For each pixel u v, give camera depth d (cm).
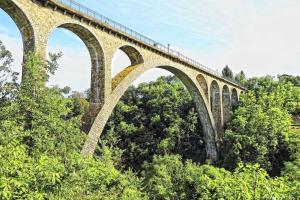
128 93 7038
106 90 2303
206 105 4253
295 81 8756
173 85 6856
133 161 5809
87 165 1272
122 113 6506
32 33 1739
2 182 614
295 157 3894
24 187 654
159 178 3056
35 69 1318
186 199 2698
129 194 1738
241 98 5712
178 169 3222
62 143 1270
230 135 4497
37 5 1772
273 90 7075
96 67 2338
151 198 2844
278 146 4350
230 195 1002
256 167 1057
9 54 1351
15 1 1628
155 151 5912
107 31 2344
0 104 1319
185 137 6044
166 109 6294
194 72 3916
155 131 6222
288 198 970
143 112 6606
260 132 4384
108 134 5828
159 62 3117
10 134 933
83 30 2161
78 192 1093
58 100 1356
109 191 1606
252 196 947
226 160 4366
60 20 1939
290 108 6494
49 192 721
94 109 2291
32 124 1215
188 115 6138
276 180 1023
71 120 1402
